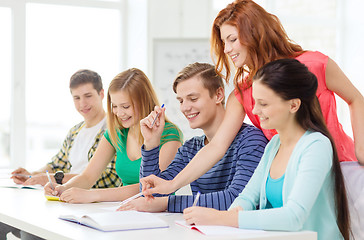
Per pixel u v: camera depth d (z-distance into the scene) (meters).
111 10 5.14
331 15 5.95
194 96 2.13
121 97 2.42
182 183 1.94
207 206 1.88
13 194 2.47
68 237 1.43
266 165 1.80
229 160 2.09
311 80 1.66
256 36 2.01
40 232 1.59
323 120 1.70
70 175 2.93
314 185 1.54
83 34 5.05
